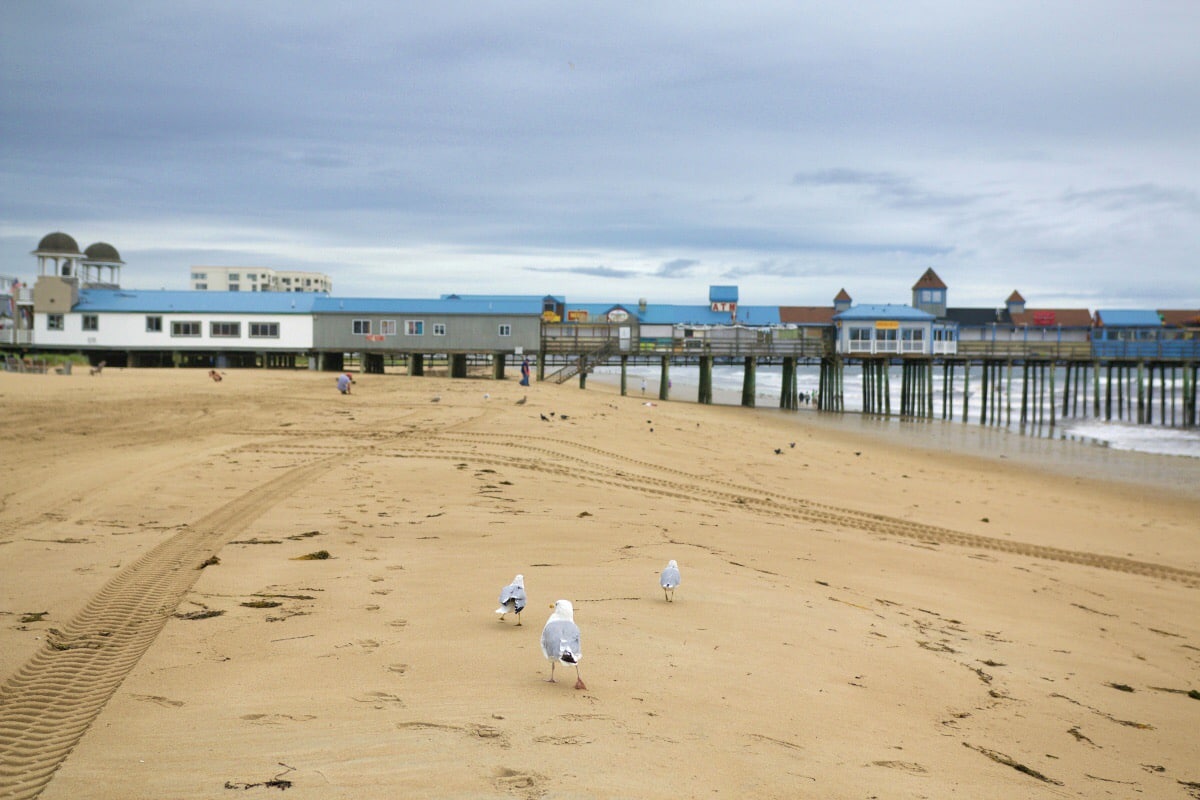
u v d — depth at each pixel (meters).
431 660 7.33
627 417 37.38
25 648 7.15
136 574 9.95
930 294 97.44
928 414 66.81
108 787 4.70
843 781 5.71
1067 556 17.88
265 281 180.00
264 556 11.12
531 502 16.55
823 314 105.25
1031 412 75.00
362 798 4.64
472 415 32.56
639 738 5.91
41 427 24.25
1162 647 11.59
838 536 16.78
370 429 26.84
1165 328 92.06
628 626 8.91
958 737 7.19
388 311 62.59
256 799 4.59
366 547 12.00
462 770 5.08
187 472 17.52
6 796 4.52
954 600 12.73
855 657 8.96
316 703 6.17
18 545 11.26
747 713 6.80
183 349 62.47
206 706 6.05
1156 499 28.62
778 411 66.31
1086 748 7.46
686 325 95.12
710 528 15.77
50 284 62.06
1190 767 7.31
